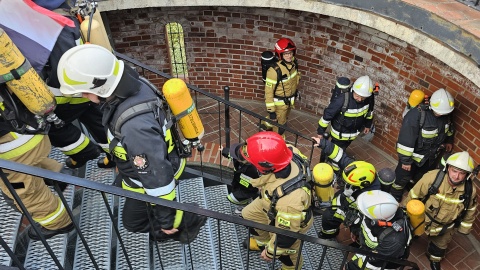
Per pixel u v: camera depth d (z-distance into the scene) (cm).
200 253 356
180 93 247
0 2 220
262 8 592
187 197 426
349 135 543
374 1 447
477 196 477
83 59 210
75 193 373
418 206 363
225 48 655
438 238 455
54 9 262
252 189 400
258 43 638
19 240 315
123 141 222
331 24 568
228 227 416
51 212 274
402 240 351
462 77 451
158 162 226
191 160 595
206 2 527
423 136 470
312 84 658
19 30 227
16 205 263
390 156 621
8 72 202
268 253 357
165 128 241
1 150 236
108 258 300
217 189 466
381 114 601
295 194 314
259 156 306
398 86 548
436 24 400
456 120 478
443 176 412
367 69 576
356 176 386
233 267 378
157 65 675
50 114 247
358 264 388
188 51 663
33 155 251
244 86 704
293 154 341
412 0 425
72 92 217
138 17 607
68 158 355
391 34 447
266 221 379
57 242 288
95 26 274
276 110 594
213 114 687
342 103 512
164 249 337
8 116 219
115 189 215
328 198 388
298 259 304
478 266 484
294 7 512
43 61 236
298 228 320
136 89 225
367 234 364
